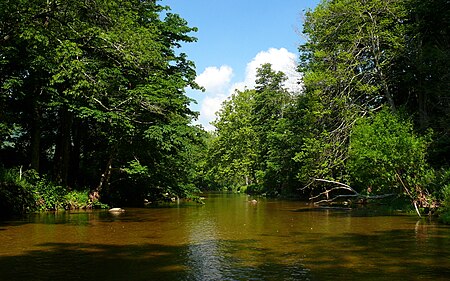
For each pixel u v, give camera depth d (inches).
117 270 345.1
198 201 1307.8
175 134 1038.4
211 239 518.6
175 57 1155.3
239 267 358.3
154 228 633.6
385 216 817.5
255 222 725.3
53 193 957.2
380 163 784.3
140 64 829.8
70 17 682.2
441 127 926.4
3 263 370.6
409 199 922.7
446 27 1007.6
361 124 866.1
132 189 1285.7
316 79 1010.7
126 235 552.7
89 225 667.4
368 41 1027.3
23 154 1143.0
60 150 1047.6
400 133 782.5
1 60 799.7
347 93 1039.6
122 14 785.6
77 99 908.6
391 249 442.6
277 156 1782.7
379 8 1011.3
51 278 318.3
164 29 1130.7
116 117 908.6
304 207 1126.4
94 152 1223.5
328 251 433.7
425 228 618.2
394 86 1087.6
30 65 816.9
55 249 442.6
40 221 721.0
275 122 2057.1
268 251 435.2
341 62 1041.5
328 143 1008.2
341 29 1045.2
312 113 1035.3
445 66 931.3
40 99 925.2
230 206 1184.8
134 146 1109.7
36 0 629.9
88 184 1187.3
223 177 2839.6
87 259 389.4
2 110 887.1
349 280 313.3
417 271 340.8
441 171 795.4
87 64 799.1
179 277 322.7
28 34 626.2
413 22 1063.0
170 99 1025.5
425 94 1035.3
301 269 348.8
